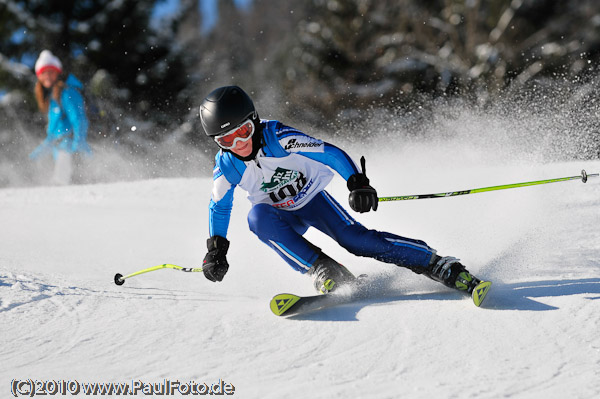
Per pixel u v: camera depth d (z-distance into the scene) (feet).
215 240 37.91
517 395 24.26
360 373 26.61
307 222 39.93
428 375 26.23
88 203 86.22
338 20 238.89
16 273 43.45
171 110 207.82
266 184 37.83
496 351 28.30
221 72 267.39
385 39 239.71
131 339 30.91
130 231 67.10
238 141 35.68
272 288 43.29
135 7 205.05
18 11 200.34
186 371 27.09
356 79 239.50
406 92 231.71
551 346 28.55
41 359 28.60
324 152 37.32
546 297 35.06
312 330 31.78
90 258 53.57
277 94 249.34
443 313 33.22
